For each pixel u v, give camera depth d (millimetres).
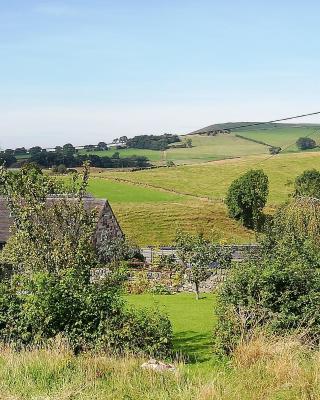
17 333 15969
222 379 11023
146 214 79562
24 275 18312
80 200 20781
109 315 15891
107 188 93812
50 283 16375
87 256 20031
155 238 74312
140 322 15641
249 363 12203
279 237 26844
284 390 10070
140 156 110750
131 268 40062
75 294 16125
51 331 15805
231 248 36875
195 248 33969
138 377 11906
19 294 17219
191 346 17391
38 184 20875
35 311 15711
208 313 25359
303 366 11125
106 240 42750
